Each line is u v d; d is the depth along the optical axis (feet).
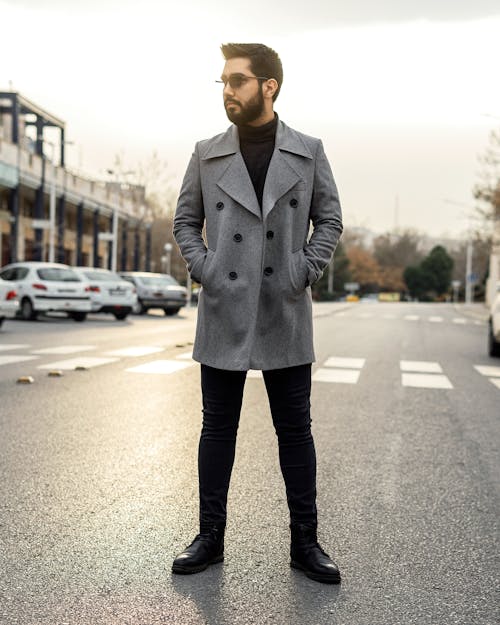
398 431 20.59
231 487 14.23
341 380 31.81
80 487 13.92
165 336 53.98
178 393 26.35
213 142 9.88
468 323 98.02
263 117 9.68
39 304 70.18
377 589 9.43
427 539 11.48
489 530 12.00
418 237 439.63
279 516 12.45
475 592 9.40
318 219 10.07
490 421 22.71
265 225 9.52
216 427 10.09
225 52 9.56
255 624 8.29
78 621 8.25
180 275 213.25
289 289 9.60
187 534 11.35
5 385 27.12
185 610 8.61
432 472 15.92
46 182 118.32
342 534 11.63
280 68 9.66
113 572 9.74
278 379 10.00
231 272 9.57
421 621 8.50
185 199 10.14
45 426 19.75
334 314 115.55
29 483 14.12
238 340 9.61
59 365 33.78
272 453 17.17
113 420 20.86
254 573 9.86
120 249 190.60
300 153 9.70
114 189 156.15
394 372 35.47
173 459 16.33
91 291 76.28
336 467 16.16
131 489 13.85
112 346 44.65
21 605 8.64
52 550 10.52
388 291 411.34
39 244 115.75
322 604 8.90
